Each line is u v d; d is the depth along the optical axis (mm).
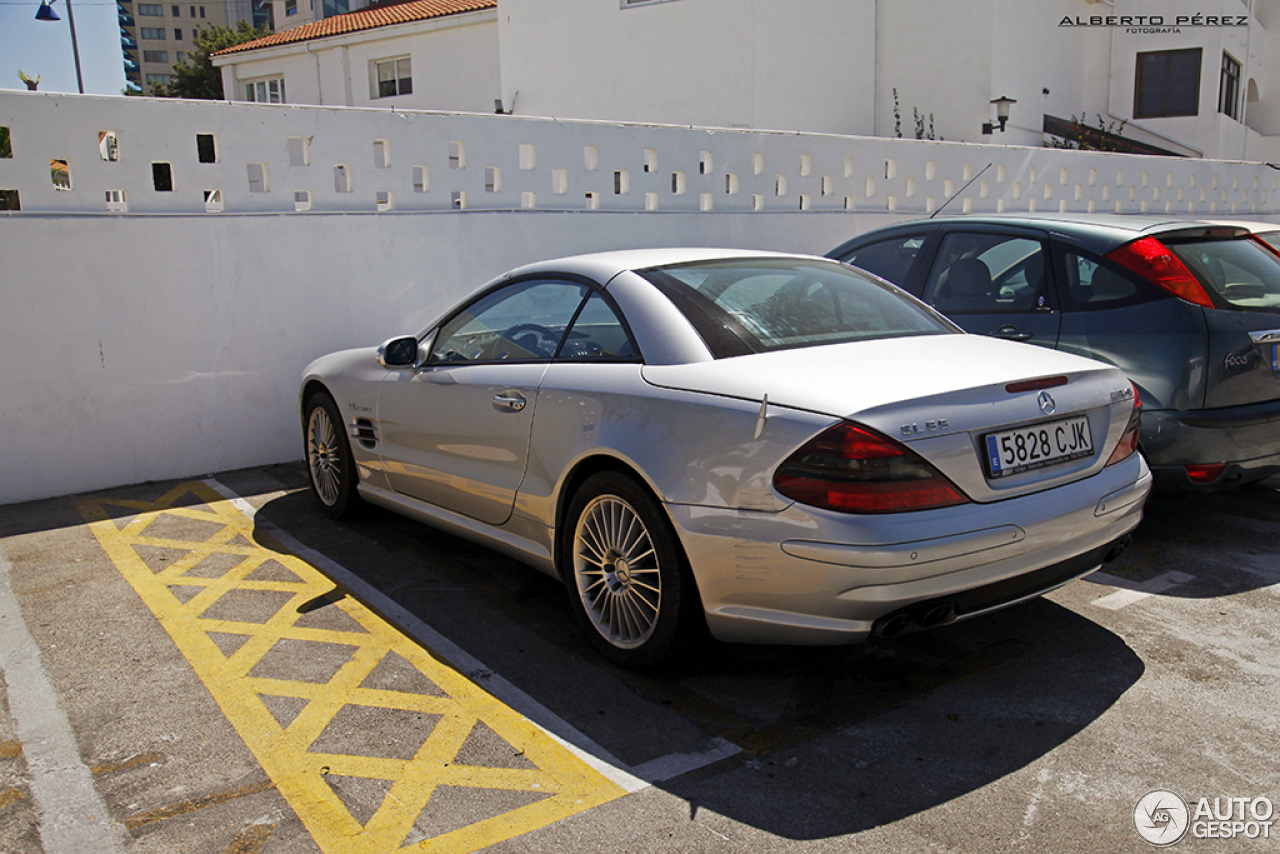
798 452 2713
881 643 3557
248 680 3311
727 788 2615
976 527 2723
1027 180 11273
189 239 5918
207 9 142000
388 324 6777
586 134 7684
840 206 9555
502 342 3973
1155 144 19719
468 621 3818
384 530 5008
